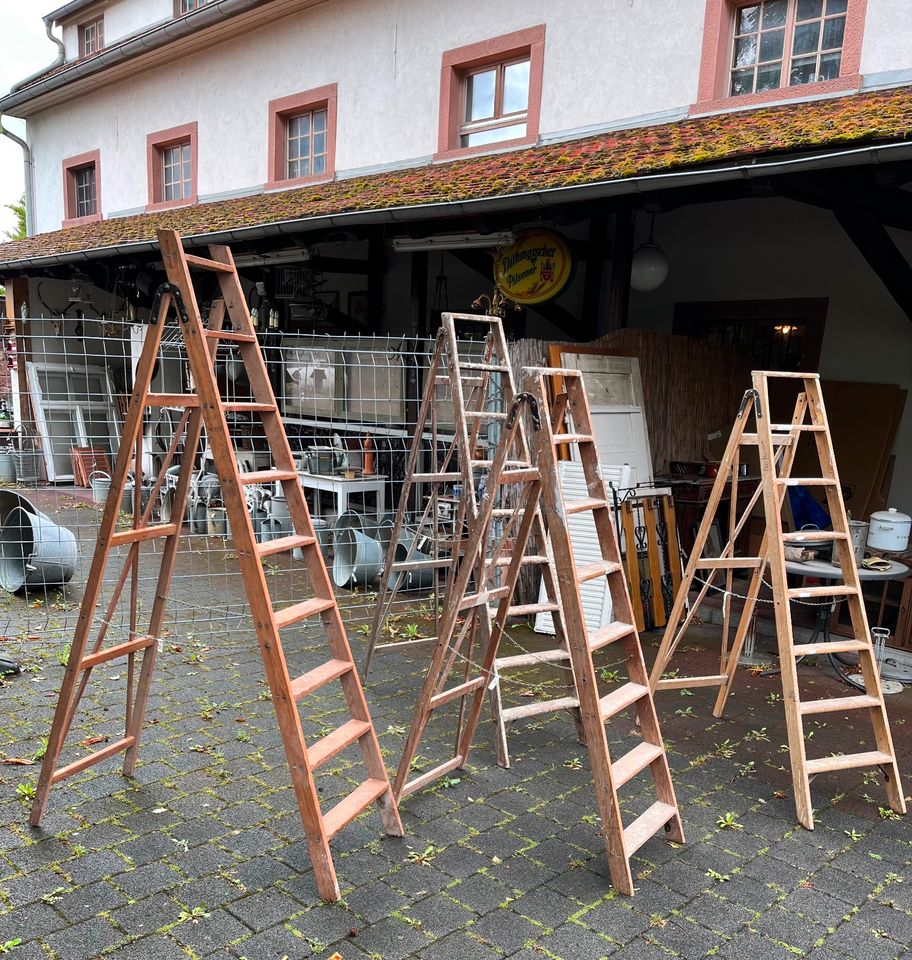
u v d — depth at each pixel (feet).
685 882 9.05
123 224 38.01
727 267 24.38
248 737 12.22
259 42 34.42
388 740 12.43
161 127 39.70
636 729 13.16
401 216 20.08
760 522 21.21
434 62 28.32
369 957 7.63
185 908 8.23
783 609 11.09
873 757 10.97
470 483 12.31
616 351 20.13
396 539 14.70
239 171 36.09
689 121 21.42
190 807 10.19
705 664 16.43
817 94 19.67
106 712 12.88
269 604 8.25
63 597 19.89
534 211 19.53
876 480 21.11
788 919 8.43
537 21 25.22
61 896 8.34
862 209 16.61
